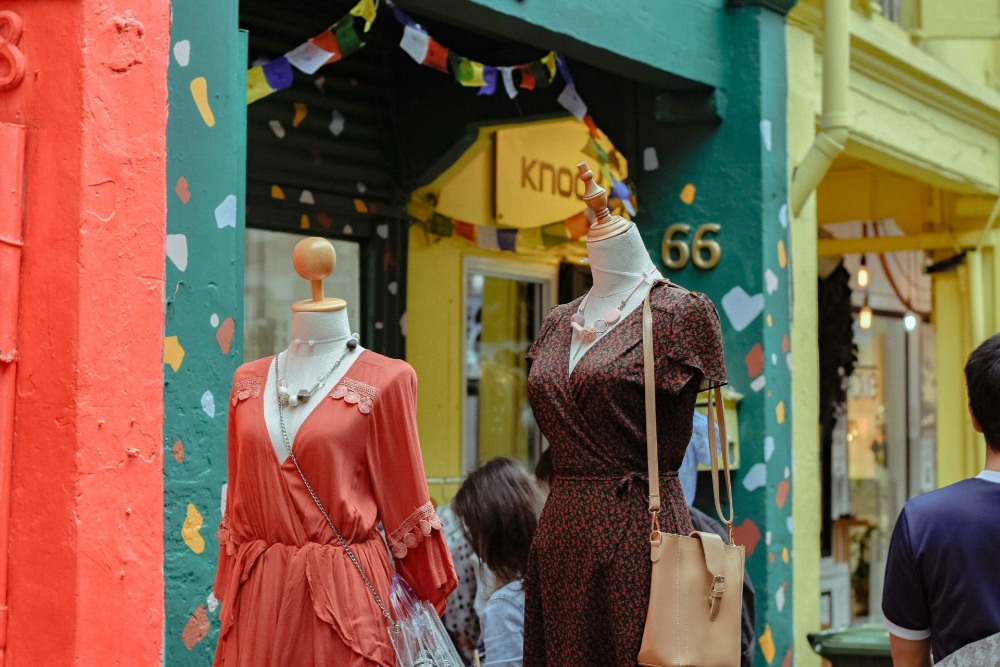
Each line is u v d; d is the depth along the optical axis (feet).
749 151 20.21
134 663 10.57
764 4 20.38
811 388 22.39
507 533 13.67
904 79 26.03
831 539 35.63
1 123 10.29
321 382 10.82
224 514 11.48
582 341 11.23
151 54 10.91
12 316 10.26
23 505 10.22
